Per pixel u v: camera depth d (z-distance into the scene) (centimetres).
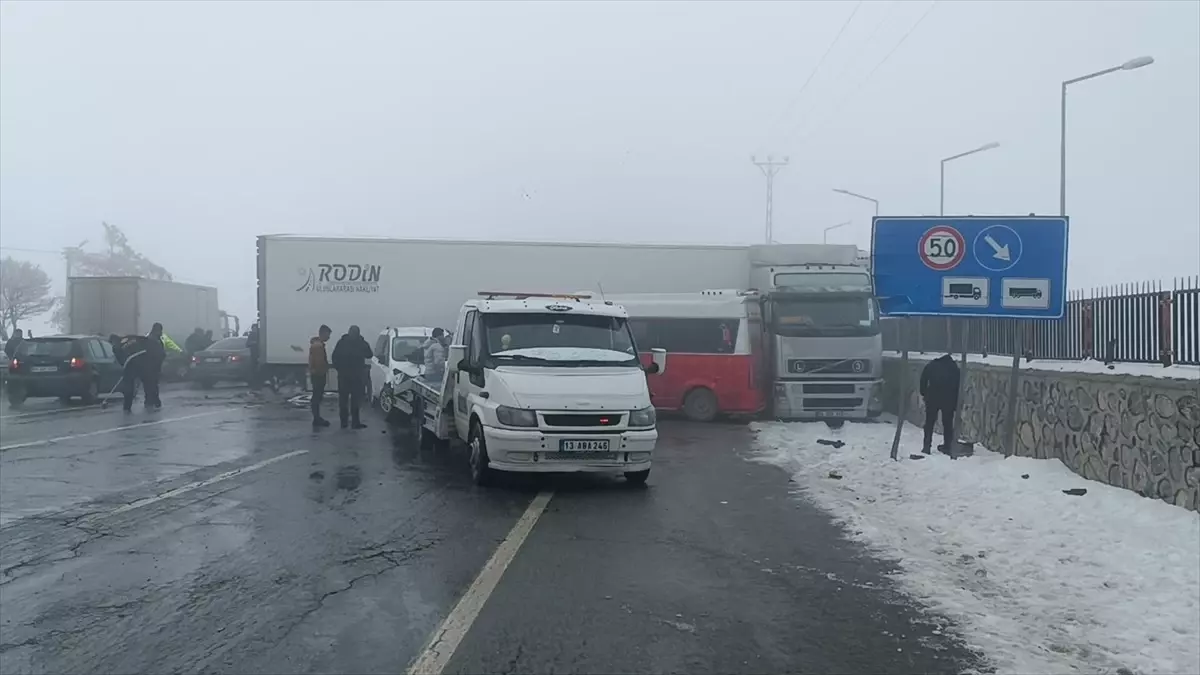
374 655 543
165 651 550
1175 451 893
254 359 2816
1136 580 689
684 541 849
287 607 636
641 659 542
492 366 1137
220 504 1003
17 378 2261
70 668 522
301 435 1648
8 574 720
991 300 1257
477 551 802
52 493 1063
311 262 2398
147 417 1975
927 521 923
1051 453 1189
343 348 1739
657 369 1219
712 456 1452
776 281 1973
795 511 995
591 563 763
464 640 570
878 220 1286
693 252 2406
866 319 1938
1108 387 1031
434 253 2411
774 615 628
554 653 549
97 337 2472
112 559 766
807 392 1922
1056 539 811
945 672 525
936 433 1667
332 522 916
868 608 645
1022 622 612
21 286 6788
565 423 1067
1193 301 949
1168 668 527
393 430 1734
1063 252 1238
